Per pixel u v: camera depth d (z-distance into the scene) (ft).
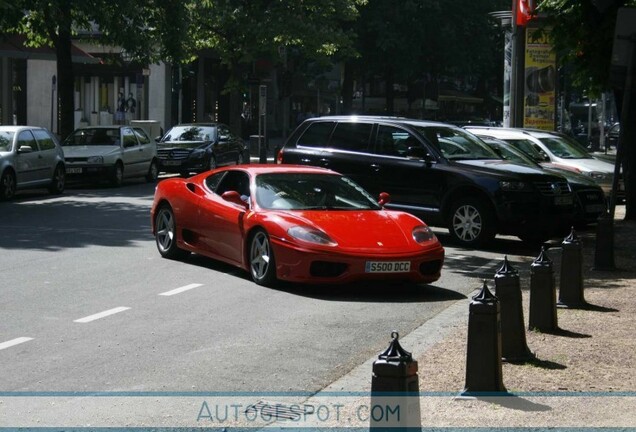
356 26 193.57
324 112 251.80
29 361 26.37
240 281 40.19
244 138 208.85
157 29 108.88
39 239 52.85
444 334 30.53
